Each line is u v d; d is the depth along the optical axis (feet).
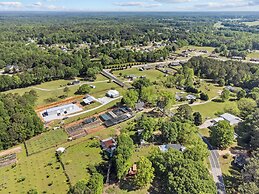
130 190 217.56
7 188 221.66
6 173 242.37
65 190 217.97
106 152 271.69
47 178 233.55
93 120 345.10
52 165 252.62
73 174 237.45
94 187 197.77
